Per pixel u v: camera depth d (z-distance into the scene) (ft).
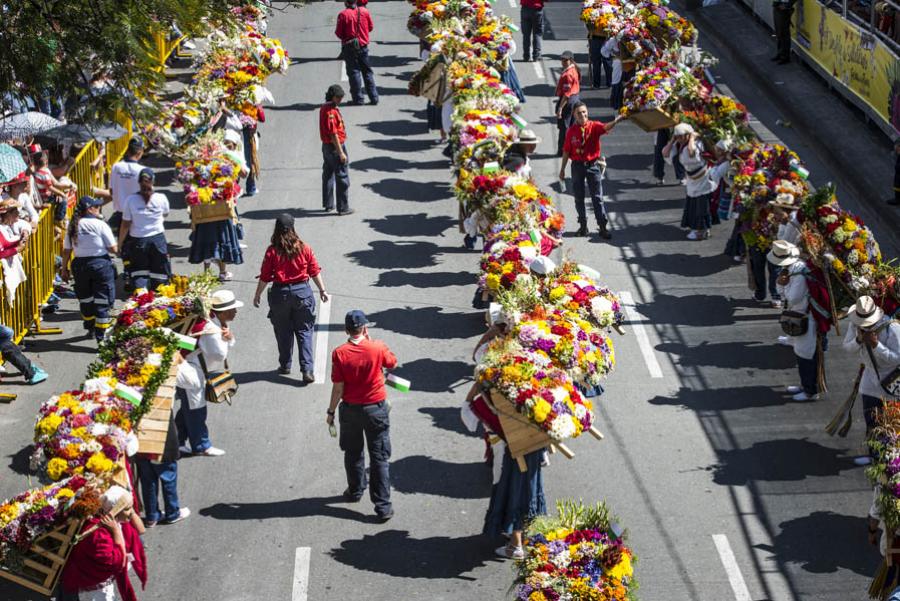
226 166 76.69
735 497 56.49
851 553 52.39
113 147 95.09
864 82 97.25
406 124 107.55
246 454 60.44
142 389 51.60
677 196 92.22
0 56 63.57
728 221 88.02
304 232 86.58
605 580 42.29
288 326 66.59
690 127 83.10
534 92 113.70
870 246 62.69
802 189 71.61
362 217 89.10
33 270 71.56
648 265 81.05
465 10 107.14
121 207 77.71
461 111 83.35
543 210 70.95
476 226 72.74
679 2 142.10
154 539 53.78
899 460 46.47
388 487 54.60
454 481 58.08
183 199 92.48
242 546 53.26
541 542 43.98
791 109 105.19
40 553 44.42
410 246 84.38
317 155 100.94
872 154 94.48
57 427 47.96
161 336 53.88
